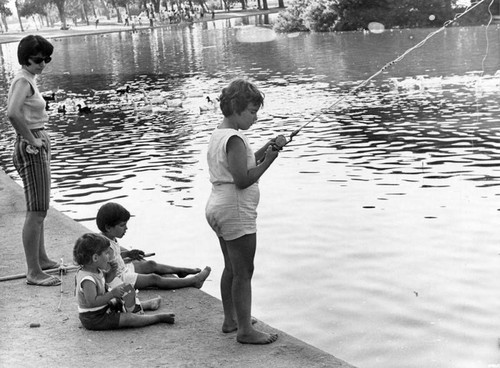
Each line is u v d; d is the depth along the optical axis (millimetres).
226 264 4922
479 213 10141
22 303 5668
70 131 19109
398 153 14188
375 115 18594
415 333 6699
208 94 25188
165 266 6137
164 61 40531
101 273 5223
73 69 39188
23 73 5824
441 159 13484
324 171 13055
